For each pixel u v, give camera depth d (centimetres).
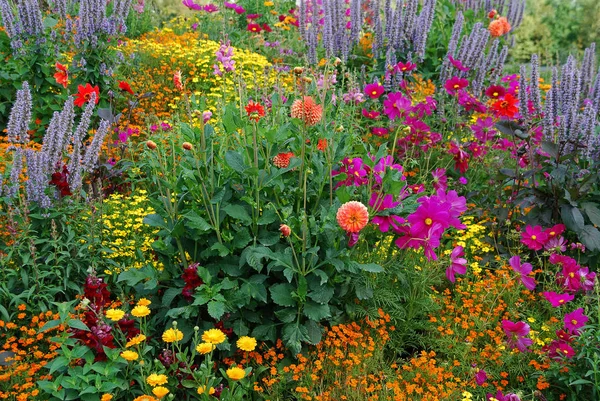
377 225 363
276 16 1132
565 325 325
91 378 269
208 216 327
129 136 564
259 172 324
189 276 311
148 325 328
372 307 349
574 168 440
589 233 404
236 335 330
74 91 622
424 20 722
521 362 340
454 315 378
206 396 270
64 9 661
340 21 748
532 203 432
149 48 823
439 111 570
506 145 510
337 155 343
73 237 371
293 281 331
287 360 324
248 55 807
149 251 402
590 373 292
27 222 354
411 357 356
